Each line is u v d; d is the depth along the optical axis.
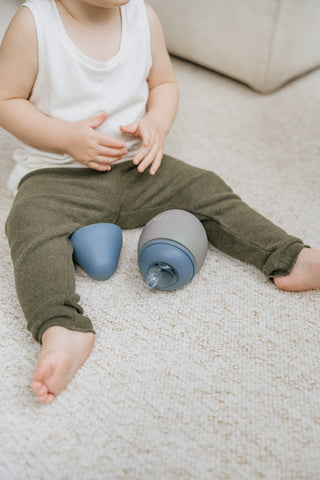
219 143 1.22
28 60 0.83
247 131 1.27
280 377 0.71
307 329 0.79
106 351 0.73
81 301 0.81
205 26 1.38
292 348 0.76
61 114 0.88
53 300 0.69
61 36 0.83
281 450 0.62
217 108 1.35
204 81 1.47
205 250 0.82
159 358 0.73
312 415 0.67
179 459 0.61
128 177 0.93
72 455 0.61
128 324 0.78
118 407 0.66
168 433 0.64
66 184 0.87
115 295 0.83
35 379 0.62
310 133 1.27
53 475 0.59
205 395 0.68
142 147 0.88
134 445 0.62
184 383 0.70
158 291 0.84
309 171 1.14
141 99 0.94
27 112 0.86
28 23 0.80
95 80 0.87
